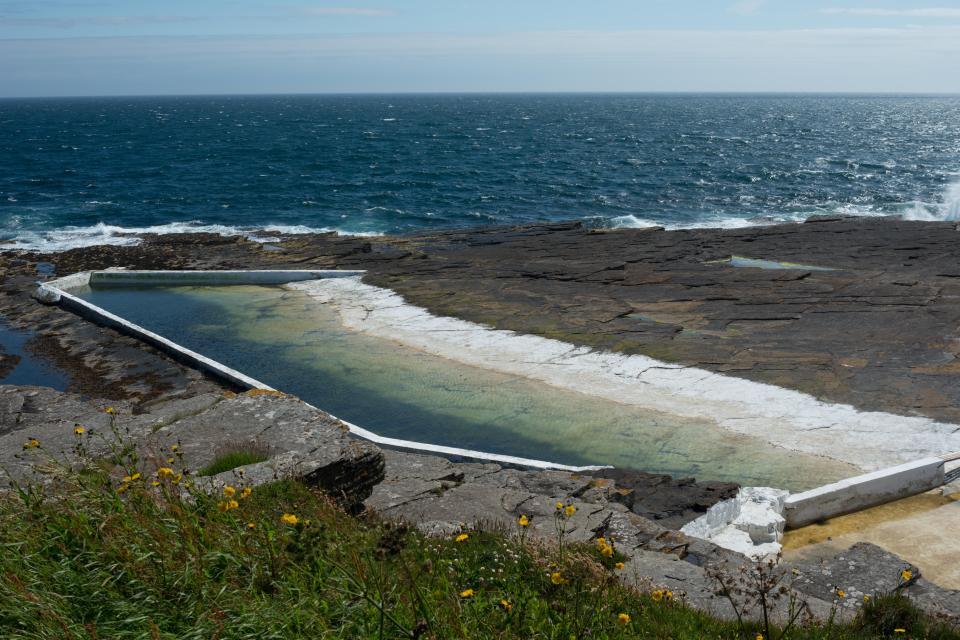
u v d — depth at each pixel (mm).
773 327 18641
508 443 13609
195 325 22125
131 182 60094
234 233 39031
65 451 7523
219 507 5117
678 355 17078
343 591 4254
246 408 8633
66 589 4109
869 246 27500
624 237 32406
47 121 164625
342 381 17047
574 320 20078
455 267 27266
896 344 16844
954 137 110125
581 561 5406
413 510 8461
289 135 115375
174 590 4188
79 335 21188
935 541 9211
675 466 12344
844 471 11750
